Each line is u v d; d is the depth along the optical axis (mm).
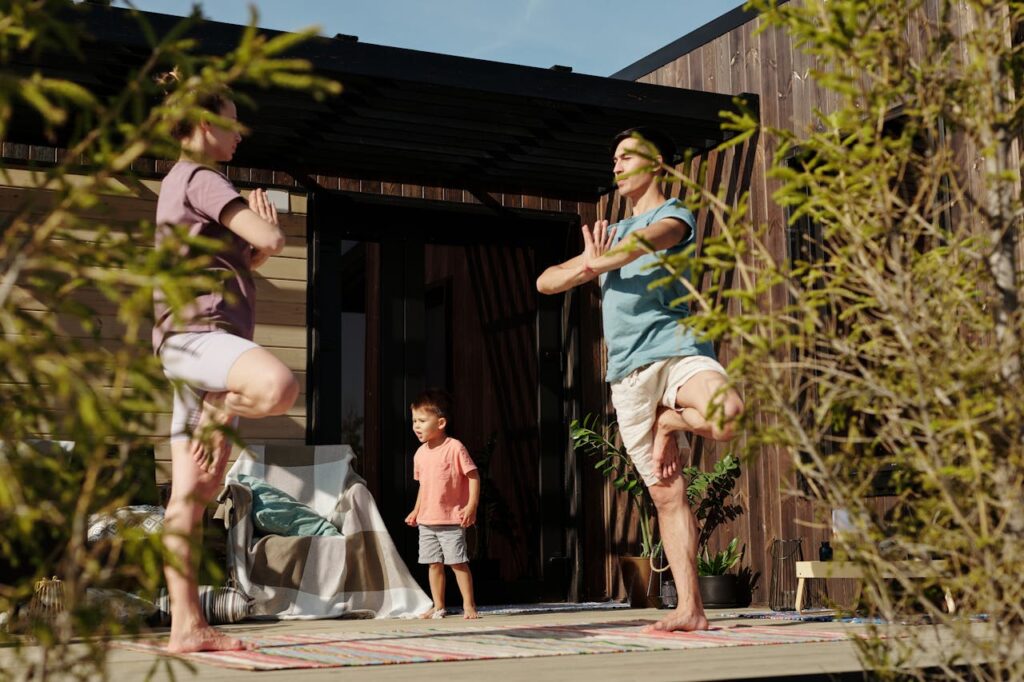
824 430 1409
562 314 7359
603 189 7379
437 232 7062
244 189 6535
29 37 879
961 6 4301
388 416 6789
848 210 1401
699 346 3615
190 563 885
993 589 1285
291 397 2732
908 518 1405
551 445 7227
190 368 2787
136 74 888
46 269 854
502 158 6754
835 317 1420
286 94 5691
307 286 6652
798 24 1416
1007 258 1429
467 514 5547
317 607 5699
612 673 2410
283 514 5887
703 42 6707
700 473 6145
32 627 881
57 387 823
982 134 1434
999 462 1316
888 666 1500
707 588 5891
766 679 2359
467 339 8039
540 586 7062
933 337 1386
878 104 1396
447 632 3939
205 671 2521
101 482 884
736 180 6219
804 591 5652
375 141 6438
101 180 861
